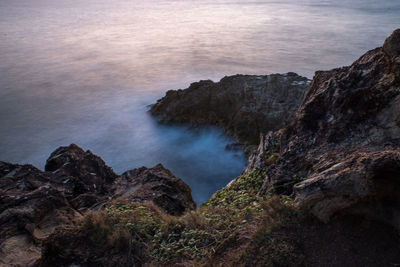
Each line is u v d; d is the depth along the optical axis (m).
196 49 108.69
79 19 197.12
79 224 6.55
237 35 134.12
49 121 48.41
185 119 38.41
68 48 114.12
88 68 84.75
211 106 36.88
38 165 35.69
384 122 6.37
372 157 5.32
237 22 175.12
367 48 96.12
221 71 79.06
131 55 101.62
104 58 97.81
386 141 6.13
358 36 116.06
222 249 5.60
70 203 9.80
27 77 75.81
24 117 50.38
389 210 5.08
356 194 5.21
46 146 40.12
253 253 5.14
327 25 149.00
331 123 7.43
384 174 5.09
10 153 38.25
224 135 34.56
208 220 6.68
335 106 7.53
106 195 11.45
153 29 158.12
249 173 10.19
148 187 10.89
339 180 5.32
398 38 6.73
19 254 6.38
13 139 42.16
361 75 7.62
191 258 5.66
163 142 37.34
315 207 5.50
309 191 5.61
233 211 7.09
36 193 8.48
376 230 5.07
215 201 9.05
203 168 31.55
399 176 4.98
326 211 5.41
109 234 6.08
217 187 28.64
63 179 11.98
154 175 12.09
